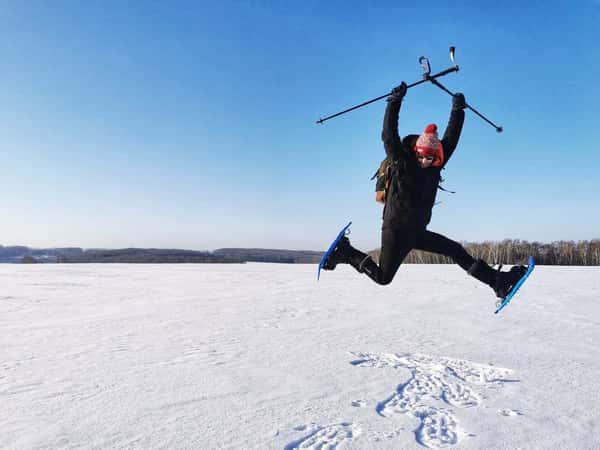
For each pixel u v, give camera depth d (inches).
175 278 727.7
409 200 107.9
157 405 128.9
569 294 475.5
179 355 192.9
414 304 391.2
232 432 109.9
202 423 115.5
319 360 185.2
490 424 118.2
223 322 287.4
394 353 200.7
